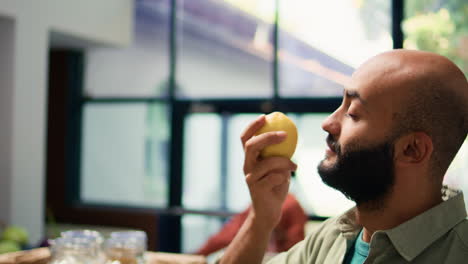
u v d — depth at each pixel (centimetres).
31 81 410
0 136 398
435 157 74
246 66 513
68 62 552
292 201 255
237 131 514
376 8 465
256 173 85
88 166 560
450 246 74
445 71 74
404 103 73
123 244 134
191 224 516
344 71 480
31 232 407
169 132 534
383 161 74
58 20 436
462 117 74
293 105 493
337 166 78
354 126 77
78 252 126
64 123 552
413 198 76
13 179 394
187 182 527
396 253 77
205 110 522
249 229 89
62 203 551
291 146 90
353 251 90
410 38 450
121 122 550
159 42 538
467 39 431
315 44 488
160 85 538
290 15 496
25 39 405
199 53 529
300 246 104
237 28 515
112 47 527
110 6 496
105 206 547
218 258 100
